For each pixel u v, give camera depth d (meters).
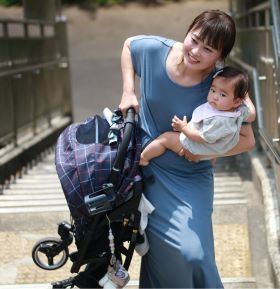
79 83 15.50
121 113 3.05
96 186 2.86
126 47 3.08
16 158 7.02
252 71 6.14
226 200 5.39
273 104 5.12
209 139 2.80
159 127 2.99
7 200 5.49
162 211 2.92
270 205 4.64
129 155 2.93
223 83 2.78
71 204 2.88
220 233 4.83
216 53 2.80
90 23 18.67
